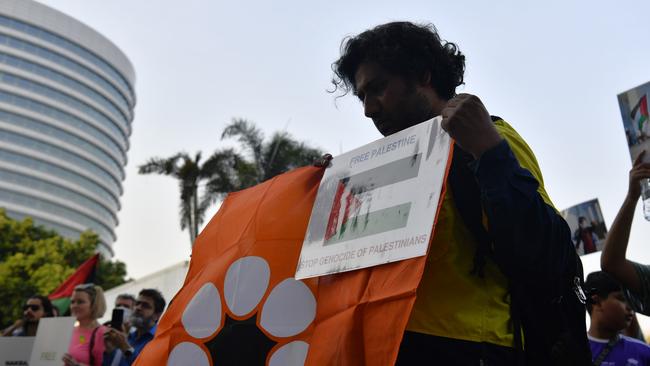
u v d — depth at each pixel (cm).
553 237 138
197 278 196
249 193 206
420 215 141
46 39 10956
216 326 179
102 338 524
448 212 152
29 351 542
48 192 10319
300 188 186
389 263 144
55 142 10588
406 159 153
